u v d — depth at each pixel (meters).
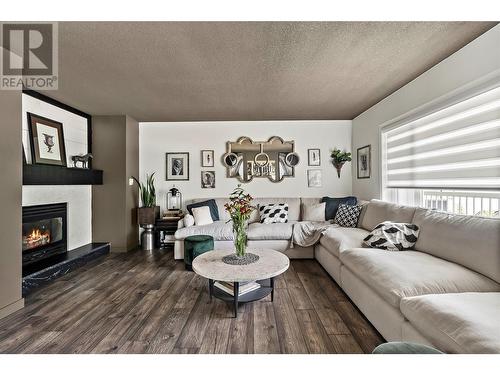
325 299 2.43
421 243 2.32
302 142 4.79
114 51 2.21
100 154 4.21
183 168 4.78
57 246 3.47
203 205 4.40
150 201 4.45
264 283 2.72
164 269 3.33
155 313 2.19
